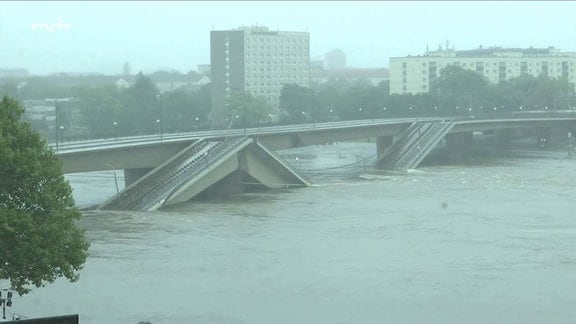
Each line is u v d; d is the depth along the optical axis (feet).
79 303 518.78
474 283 571.69
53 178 433.48
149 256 654.94
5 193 419.95
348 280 580.30
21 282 413.80
